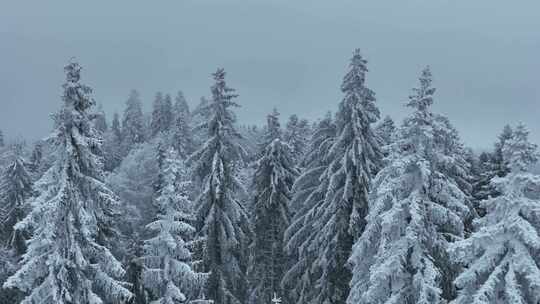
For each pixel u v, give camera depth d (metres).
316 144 30.00
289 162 33.06
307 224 27.50
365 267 19.94
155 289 20.52
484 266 12.88
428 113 18.27
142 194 49.09
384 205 18.73
